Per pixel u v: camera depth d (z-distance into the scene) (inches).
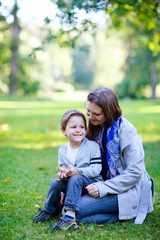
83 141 109.3
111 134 104.0
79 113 108.2
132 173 102.0
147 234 94.6
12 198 129.9
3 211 114.0
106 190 101.0
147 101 1056.2
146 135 316.5
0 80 1258.6
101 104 100.9
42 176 168.9
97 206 101.7
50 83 1558.8
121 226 100.6
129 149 103.3
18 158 220.8
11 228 99.3
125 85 1236.5
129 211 103.1
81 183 101.4
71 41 225.0
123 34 954.1
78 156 106.8
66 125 107.7
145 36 315.6
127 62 1167.0
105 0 211.3
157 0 232.7
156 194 133.6
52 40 227.6
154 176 165.0
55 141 298.4
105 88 105.1
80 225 101.0
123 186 102.2
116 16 262.4
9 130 378.3
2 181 159.0
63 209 104.6
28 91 1295.5
